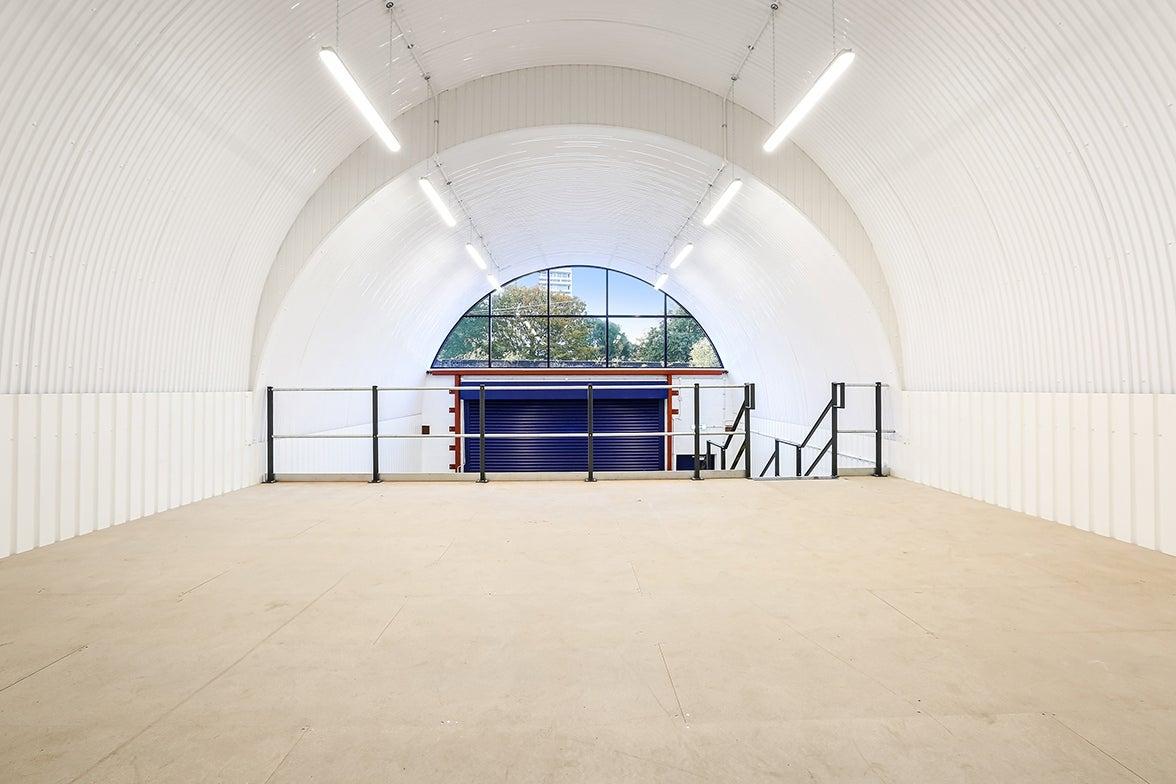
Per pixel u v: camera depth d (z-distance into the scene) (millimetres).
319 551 4855
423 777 2074
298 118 6828
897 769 2113
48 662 2916
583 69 8008
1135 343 5090
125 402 5930
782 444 13273
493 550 4867
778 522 5836
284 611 3568
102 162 5109
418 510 6461
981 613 3508
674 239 12969
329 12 5738
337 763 2145
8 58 4043
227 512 6387
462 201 10383
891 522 5836
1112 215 5125
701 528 5598
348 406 11406
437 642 3139
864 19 5793
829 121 7406
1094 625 3328
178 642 3141
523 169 9938
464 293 15961
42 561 4590
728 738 2299
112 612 3553
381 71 6949
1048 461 5949
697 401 8500
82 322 5422
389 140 5844
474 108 7988
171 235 6234
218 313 7352
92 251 5375
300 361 9375
